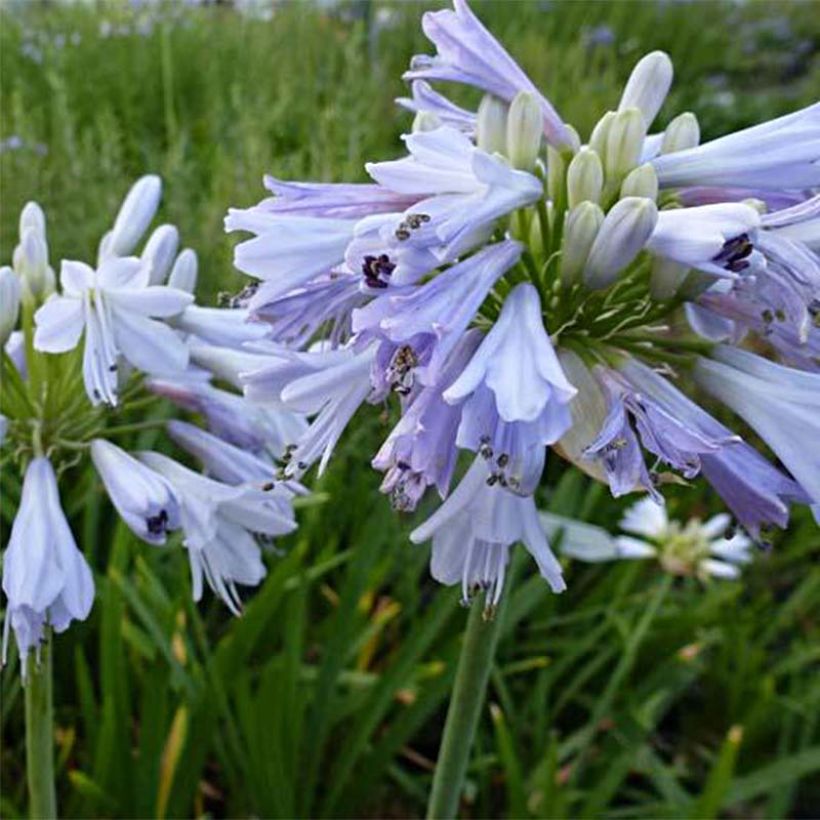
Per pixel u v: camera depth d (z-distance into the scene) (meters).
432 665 0.42
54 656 0.42
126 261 0.24
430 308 0.18
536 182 0.20
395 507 0.20
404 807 0.43
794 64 1.63
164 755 0.37
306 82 0.84
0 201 0.54
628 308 0.21
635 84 0.22
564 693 0.43
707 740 0.48
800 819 0.45
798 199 0.21
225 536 0.26
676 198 0.21
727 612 0.50
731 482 0.20
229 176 0.61
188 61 0.93
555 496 0.50
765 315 0.20
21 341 0.27
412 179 0.19
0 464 0.25
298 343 0.21
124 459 0.24
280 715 0.36
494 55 0.21
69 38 0.96
